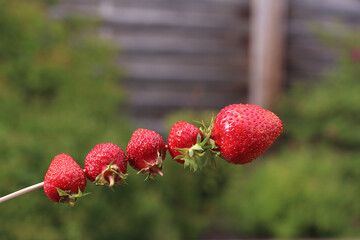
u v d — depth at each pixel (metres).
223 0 2.36
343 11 2.52
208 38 2.38
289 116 2.46
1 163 1.14
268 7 2.36
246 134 0.54
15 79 1.87
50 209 1.14
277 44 2.40
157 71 2.35
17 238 1.07
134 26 2.29
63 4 2.16
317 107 2.37
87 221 1.17
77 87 1.96
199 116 2.11
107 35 2.26
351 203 1.88
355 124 2.35
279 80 2.45
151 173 0.54
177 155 0.54
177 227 1.65
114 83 2.18
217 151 0.55
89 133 1.45
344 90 2.42
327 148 2.36
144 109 2.36
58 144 1.29
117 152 0.53
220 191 1.83
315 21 2.49
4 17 1.92
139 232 1.29
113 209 1.23
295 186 1.79
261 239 1.75
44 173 1.18
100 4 2.21
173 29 2.33
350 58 2.48
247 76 2.45
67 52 2.02
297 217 1.71
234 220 1.85
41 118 1.55
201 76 2.40
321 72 2.55
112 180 0.52
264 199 1.79
